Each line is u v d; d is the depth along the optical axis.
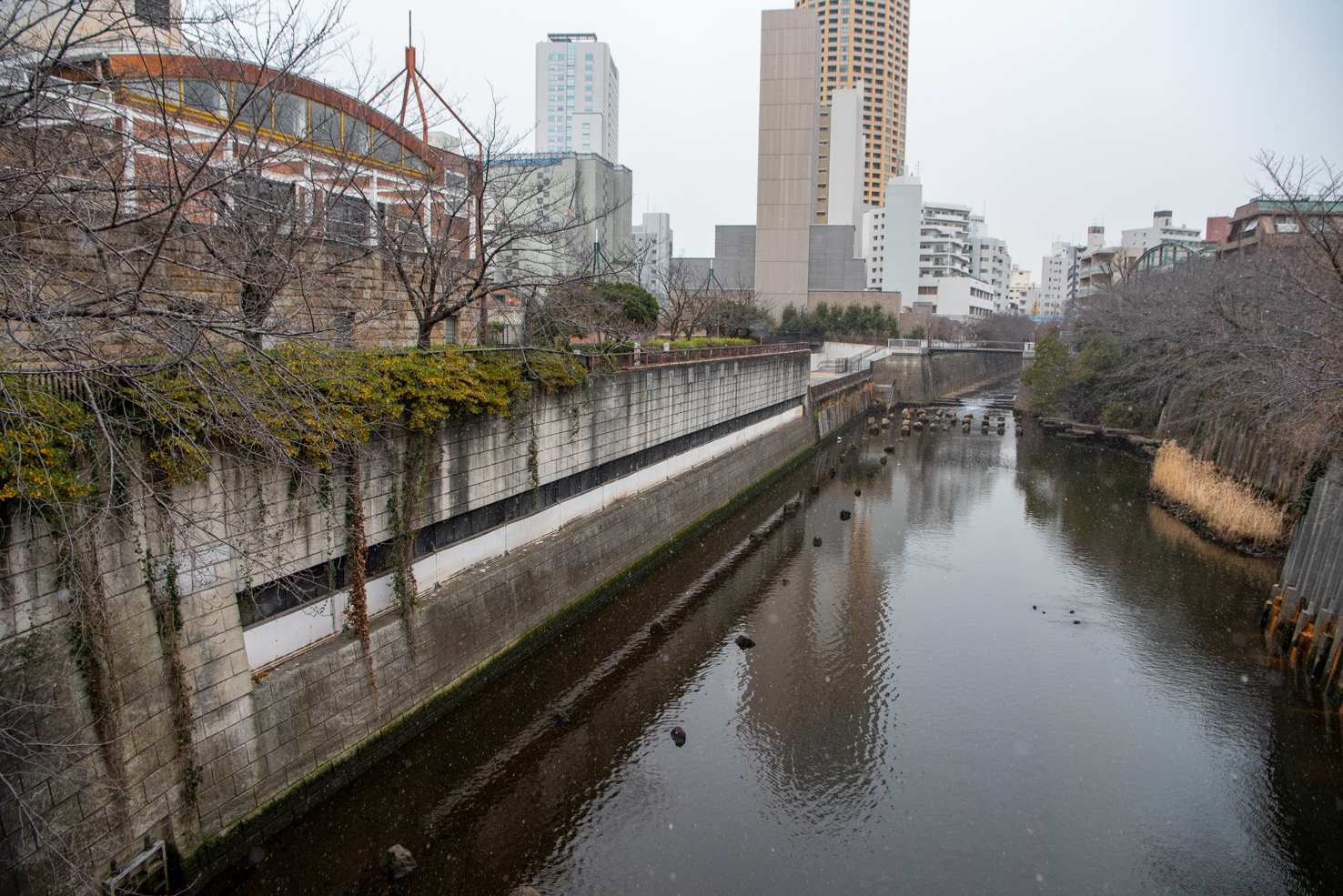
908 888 11.39
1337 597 17.27
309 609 12.43
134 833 9.24
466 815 12.41
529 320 19.23
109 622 8.94
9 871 7.81
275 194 14.29
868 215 113.44
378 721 13.33
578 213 24.30
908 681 17.55
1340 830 12.93
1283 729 15.82
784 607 21.78
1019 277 190.25
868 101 135.62
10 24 7.16
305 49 10.13
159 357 9.53
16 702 7.52
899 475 40.06
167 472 9.56
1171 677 17.91
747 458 34.88
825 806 13.18
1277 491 27.34
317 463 11.36
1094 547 27.53
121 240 11.16
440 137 26.28
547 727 15.10
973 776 14.13
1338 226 21.86
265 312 10.76
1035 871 11.85
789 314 75.50
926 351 73.12
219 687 10.51
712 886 11.26
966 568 25.25
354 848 11.46
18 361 8.63
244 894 10.37
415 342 19.11
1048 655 18.94
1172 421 40.19
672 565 24.89
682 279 54.03
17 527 7.95
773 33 76.56
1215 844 12.54
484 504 16.72
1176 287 44.19
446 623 15.09
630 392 23.72
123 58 11.79
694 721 15.62
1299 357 20.55
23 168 7.36
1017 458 44.62
